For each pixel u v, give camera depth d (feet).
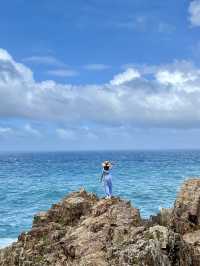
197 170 339.16
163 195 186.29
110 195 92.07
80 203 87.15
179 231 76.18
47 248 70.38
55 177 294.46
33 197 193.36
